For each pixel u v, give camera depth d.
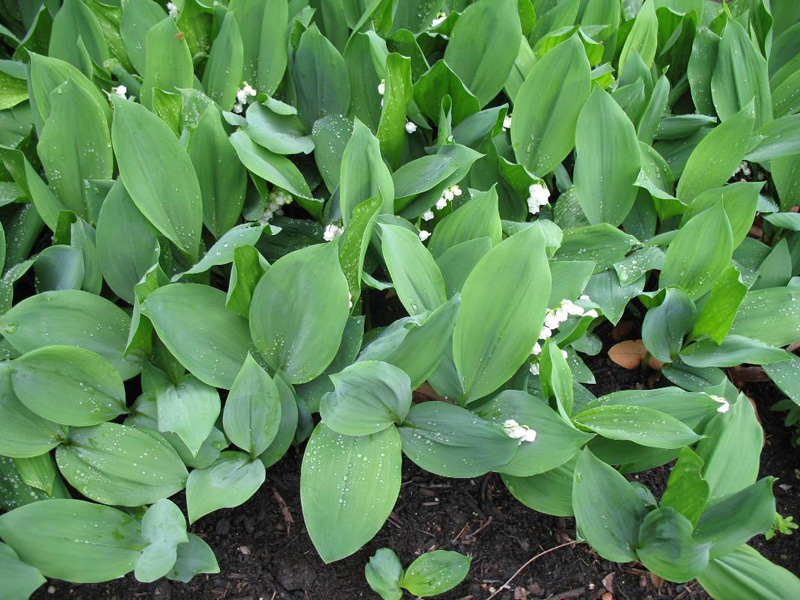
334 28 0.99
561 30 0.94
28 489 0.66
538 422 0.66
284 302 0.67
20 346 0.66
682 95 1.05
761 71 0.95
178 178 0.74
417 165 0.81
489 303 0.67
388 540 0.70
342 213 0.72
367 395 0.64
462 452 0.64
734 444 0.68
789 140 0.90
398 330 0.64
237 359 0.69
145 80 0.86
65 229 0.77
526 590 0.68
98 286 0.74
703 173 0.87
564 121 0.85
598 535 0.64
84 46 0.87
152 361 0.72
